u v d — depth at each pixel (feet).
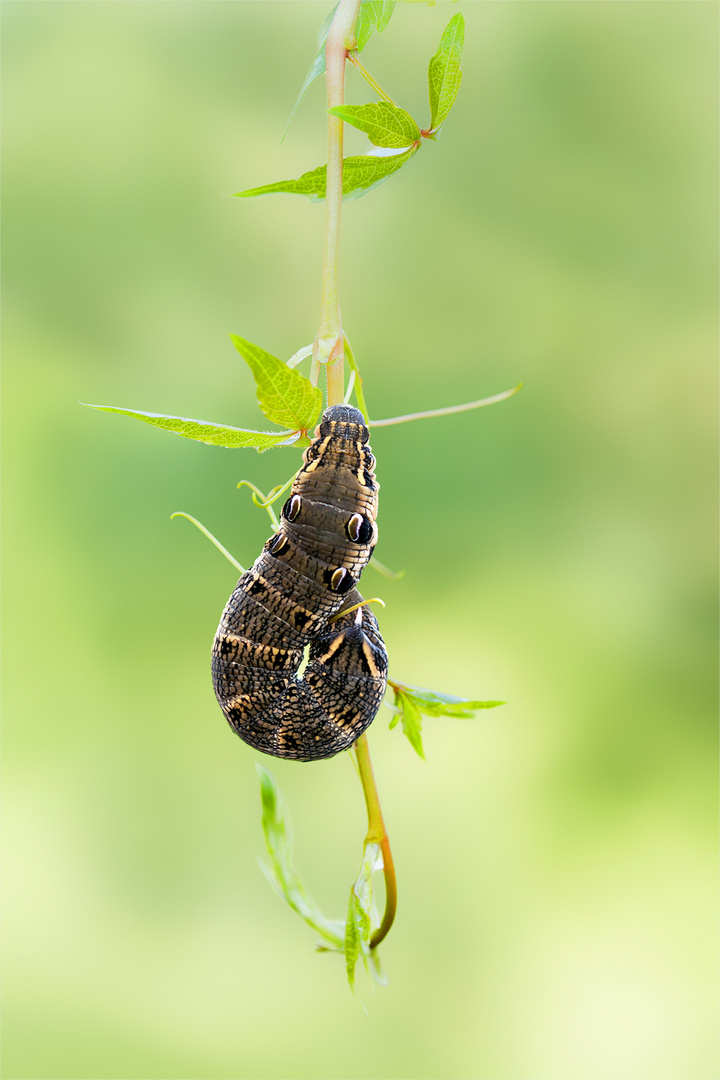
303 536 1.61
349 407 1.62
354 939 1.62
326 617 1.62
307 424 1.58
